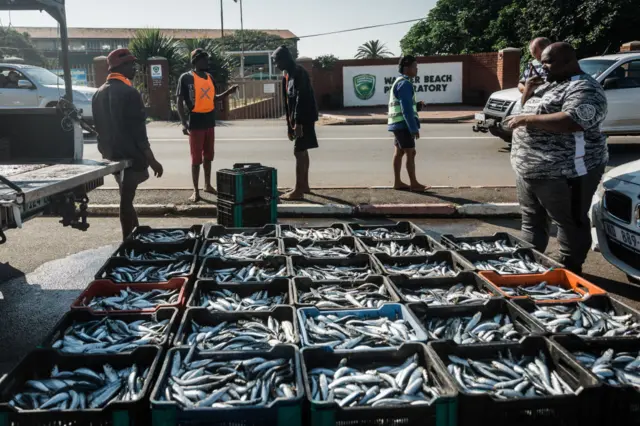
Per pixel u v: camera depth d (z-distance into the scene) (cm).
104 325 338
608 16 2591
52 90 1566
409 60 816
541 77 478
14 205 335
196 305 373
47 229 719
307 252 474
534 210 508
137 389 269
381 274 408
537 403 249
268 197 643
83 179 436
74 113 543
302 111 788
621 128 1242
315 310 348
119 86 548
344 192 864
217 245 480
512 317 348
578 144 455
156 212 789
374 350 294
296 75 782
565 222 476
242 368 285
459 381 274
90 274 565
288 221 759
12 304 491
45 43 5400
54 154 555
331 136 1623
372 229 551
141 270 430
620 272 558
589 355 302
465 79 2589
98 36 6988
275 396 267
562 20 2758
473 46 3584
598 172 467
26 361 281
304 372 270
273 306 355
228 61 2450
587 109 427
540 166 468
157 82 2247
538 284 416
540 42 573
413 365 286
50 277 555
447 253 459
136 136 560
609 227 505
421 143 1435
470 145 1394
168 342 310
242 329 333
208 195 855
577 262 489
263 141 1499
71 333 331
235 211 615
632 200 480
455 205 786
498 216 784
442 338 328
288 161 1178
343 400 260
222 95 851
